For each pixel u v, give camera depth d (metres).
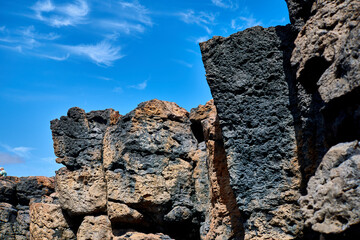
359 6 6.42
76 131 15.88
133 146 14.19
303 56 7.32
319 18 7.20
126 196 13.80
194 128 14.84
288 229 8.40
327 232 5.73
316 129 7.56
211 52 9.57
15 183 20.83
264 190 8.70
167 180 13.93
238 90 9.22
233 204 10.88
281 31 9.23
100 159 15.54
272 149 8.78
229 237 10.64
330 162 6.08
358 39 6.02
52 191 20.77
